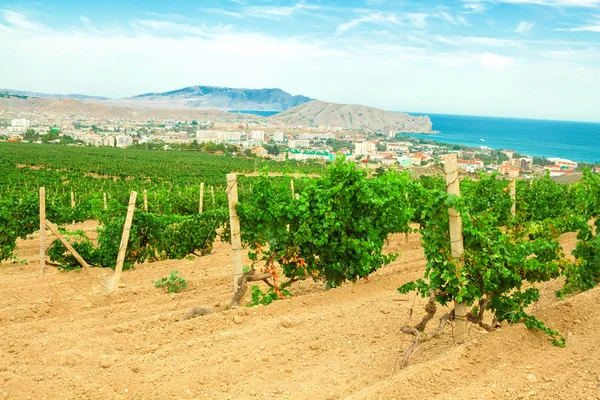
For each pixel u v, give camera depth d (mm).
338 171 8672
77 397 4906
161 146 175250
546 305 7715
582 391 4633
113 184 59938
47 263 11258
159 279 10312
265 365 5609
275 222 8336
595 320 6207
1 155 96375
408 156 145375
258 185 8250
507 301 5961
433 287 5656
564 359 5328
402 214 9812
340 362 5711
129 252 11656
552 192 17766
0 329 7047
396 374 5109
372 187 9062
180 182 63281
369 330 6664
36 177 61875
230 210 7832
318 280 9406
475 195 13828
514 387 4820
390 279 9406
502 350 5508
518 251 5699
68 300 8508
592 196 9938
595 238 8188
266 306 7461
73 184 57125
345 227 8852
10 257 12906
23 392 4969
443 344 6160
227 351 5918
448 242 5570
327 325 6824
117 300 8758
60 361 5664
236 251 7859
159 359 5742
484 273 5480
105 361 5582
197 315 7348
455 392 4758
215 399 4898
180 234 12797
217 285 9805
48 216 12625
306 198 8531
